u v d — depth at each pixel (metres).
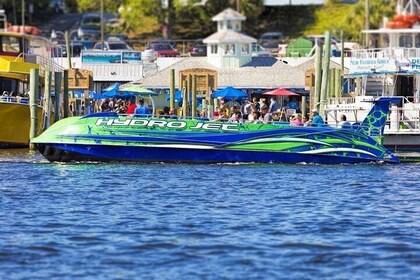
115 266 61.41
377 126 110.06
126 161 106.81
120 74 177.12
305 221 75.25
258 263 62.09
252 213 78.81
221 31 183.12
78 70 149.38
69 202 83.69
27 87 143.50
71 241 67.69
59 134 107.00
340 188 92.62
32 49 159.25
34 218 76.12
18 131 135.00
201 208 81.06
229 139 107.00
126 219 75.75
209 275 59.44
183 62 173.62
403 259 62.97
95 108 156.00
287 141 107.88
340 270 60.53
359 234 70.25
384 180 97.88
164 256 63.72
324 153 108.31
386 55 146.00
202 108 146.75
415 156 116.56
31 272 60.09
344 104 131.62
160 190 90.31
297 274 59.69
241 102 164.38
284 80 167.38
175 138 106.44
